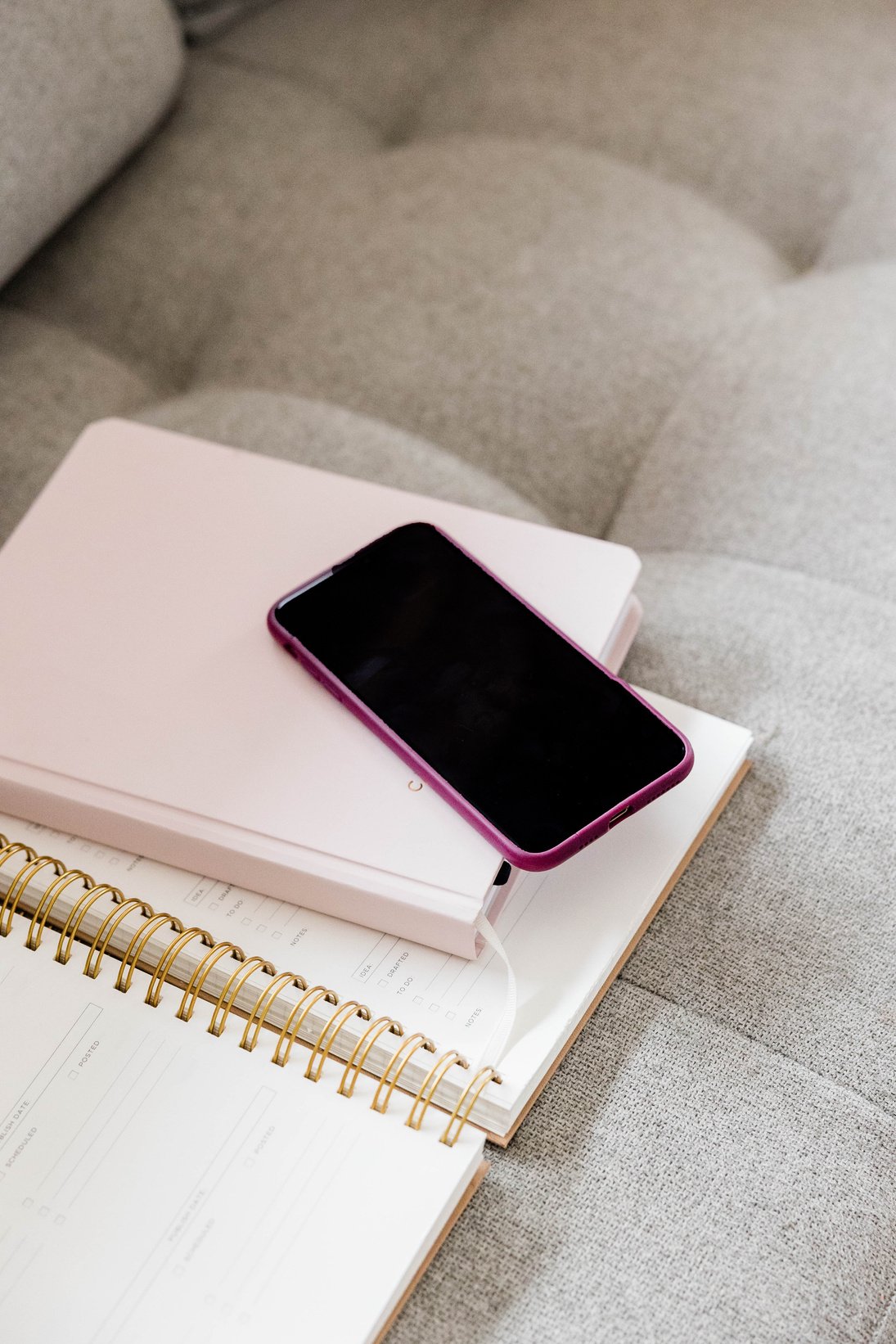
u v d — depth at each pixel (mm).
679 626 678
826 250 955
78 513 652
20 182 824
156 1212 468
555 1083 518
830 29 1037
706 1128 506
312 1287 450
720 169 978
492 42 1086
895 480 733
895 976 548
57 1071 503
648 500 772
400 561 605
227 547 635
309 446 764
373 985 522
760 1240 480
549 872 552
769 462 759
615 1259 476
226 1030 518
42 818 574
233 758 555
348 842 524
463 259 886
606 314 851
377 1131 485
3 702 579
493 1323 462
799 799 600
